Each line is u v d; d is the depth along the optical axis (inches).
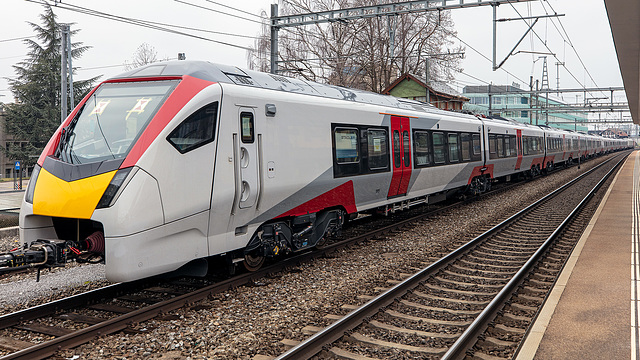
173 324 223.6
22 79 1651.1
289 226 332.5
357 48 1139.3
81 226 268.5
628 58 510.9
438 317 235.8
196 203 250.7
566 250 374.9
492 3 558.6
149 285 287.7
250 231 293.9
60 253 235.8
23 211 251.9
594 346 186.2
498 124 770.2
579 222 498.6
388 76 1257.4
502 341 203.2
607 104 1622.8
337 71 1147.3
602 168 1455.5
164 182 236.4
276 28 687.7
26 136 1542.8
